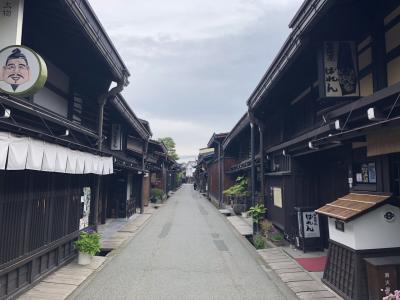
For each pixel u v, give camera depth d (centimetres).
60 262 884
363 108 540
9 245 629
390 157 644
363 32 695
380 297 577
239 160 2633
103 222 1738
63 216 902
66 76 982
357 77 654
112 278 825
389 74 618
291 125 1241
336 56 658
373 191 695
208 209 2631
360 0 624
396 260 603
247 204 2123
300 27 648
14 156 557
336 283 710
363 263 626
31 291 699
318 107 977
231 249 1170
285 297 701
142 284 781
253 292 732
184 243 1273
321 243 1066
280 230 1298
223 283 793
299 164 1159
